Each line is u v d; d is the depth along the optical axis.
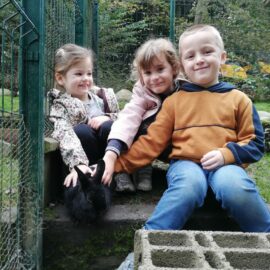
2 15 1.98
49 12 2.45
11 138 1.80
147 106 2.41
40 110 2.01
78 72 2.58
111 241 2.15
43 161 2.09
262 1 8.33
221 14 8.12
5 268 1.73
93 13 6.62
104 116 2.57
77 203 2.00
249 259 1.26
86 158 2.23
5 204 1.93
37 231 1.98
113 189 2.38
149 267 1.11
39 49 1.99
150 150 2.24
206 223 2.19
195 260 1.21
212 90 2.28
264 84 7.77
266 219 1.94
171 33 6.68
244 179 1.96
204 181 2.01
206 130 2.19
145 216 2.18
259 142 2.17
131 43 8.43
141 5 9.00
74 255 2.14
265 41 8.14
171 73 2.42
